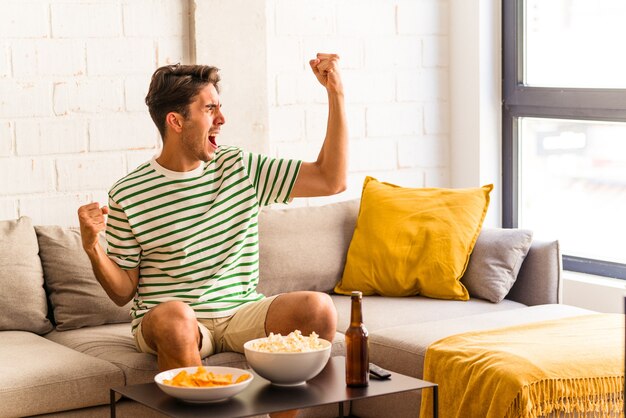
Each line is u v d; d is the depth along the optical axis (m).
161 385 2.36
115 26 3.86
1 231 3.41
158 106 3.01
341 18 4.43
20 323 3.34
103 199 3.87
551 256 3.76
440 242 3.82
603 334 3.09
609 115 4.22
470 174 4.73
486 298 3.77
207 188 3.07
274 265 3.82
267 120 4.18
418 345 3.16
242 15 4.07
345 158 3.07
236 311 3.08
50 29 3.72
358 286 3.90
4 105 3.65
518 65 4.63
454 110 4.76
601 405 2.85
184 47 4.02
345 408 3.44
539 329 3.18
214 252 3.07
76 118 3.79
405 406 3.21
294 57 4.32
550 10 4.50
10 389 2.72
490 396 2.81
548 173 4.56
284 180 3.10
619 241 4.26
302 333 2.88
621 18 4.20
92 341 3.21
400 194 4.01
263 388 2.47
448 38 4.75
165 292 3.06
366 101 4.53
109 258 3.02
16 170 3.69
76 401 2.82
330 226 3.99
